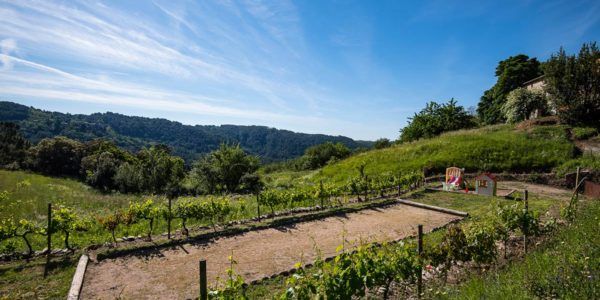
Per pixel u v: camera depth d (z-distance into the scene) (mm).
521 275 4633
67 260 7859
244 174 25172
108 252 8406
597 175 16641
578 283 3990
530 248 7203
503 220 7102
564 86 22438
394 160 24781
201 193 25203
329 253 8641
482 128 28516
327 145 54250
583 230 6555
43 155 38594
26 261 7848
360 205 14406
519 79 39531
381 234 10359
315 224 11719
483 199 15195
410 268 4961
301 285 4250
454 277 6047
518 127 24969
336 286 4340
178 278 7117
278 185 25938
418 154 24562
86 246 8828
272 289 6438
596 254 5000
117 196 19969
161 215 10180
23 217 11477
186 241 9609
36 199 14945
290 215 12953
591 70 21328
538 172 19250
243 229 10766
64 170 39438
